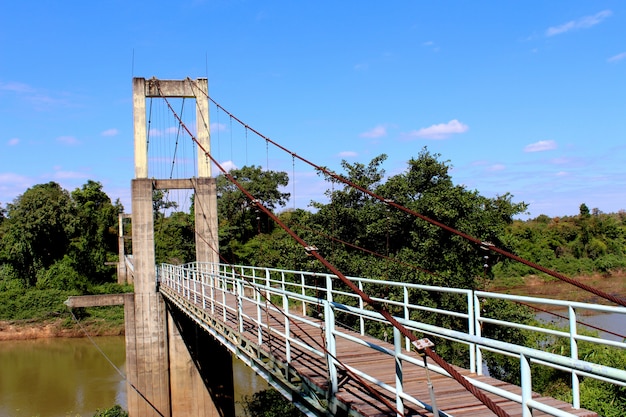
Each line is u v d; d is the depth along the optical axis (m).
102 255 67.38
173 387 28.39
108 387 34.00
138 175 28.81
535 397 6.64
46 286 59.25
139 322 28.48
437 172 28.05
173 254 54.94
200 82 29.64
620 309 5.32
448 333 5.36
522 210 26.23
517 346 4.62
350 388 7.97
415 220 26.30
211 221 29.34
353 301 25.06
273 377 10.98
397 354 6.26
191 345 28.69
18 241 60.47
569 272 54.25
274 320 15.16
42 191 64.69
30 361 41.84
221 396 28.36
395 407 6.80
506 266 51.78
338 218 29.19
